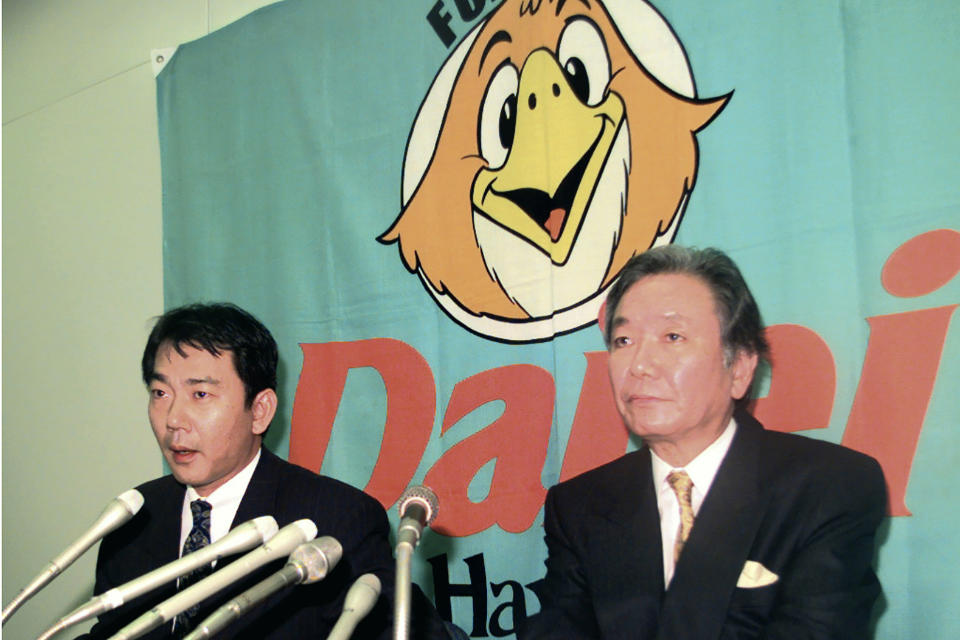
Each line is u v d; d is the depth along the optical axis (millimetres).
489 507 1910
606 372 1809
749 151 1679
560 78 1923
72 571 2822
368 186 2182
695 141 1739
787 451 1422
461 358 1998
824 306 1581
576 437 1817
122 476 2758
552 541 1553
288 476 1631
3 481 3078
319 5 2311
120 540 1659
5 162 3178
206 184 2455
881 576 1483
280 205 2312
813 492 1341
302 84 2309
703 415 1401
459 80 2070
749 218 1667
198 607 1471
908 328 1506
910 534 1470
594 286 1834
